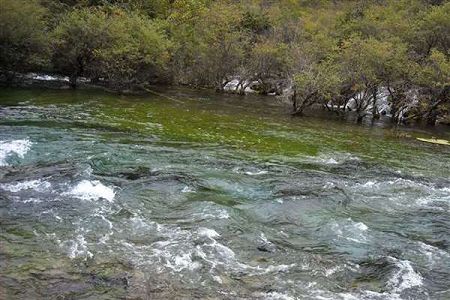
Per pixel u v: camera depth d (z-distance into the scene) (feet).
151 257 37.42
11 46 108.47
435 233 48.62
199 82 152.25
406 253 43.19
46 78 125.80
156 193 52.01
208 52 145.18
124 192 51.26
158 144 73.00
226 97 138.00
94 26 120.88
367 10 201.98
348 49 122.01
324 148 82.99
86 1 153.17
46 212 44.04
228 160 67.87
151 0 176.55
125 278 33.63
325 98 120.47
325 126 105.91
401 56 121.80
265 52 147.02
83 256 36.45
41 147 63.72
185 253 38.60
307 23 200.44
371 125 114.42
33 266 34.12
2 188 48.24
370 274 38.47
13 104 90.02
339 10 249.75
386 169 72.33
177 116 98.02
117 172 57.41
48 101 96.78
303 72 118.32
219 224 45.39
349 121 117.08
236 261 38.34
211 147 74.84
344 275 37.88
